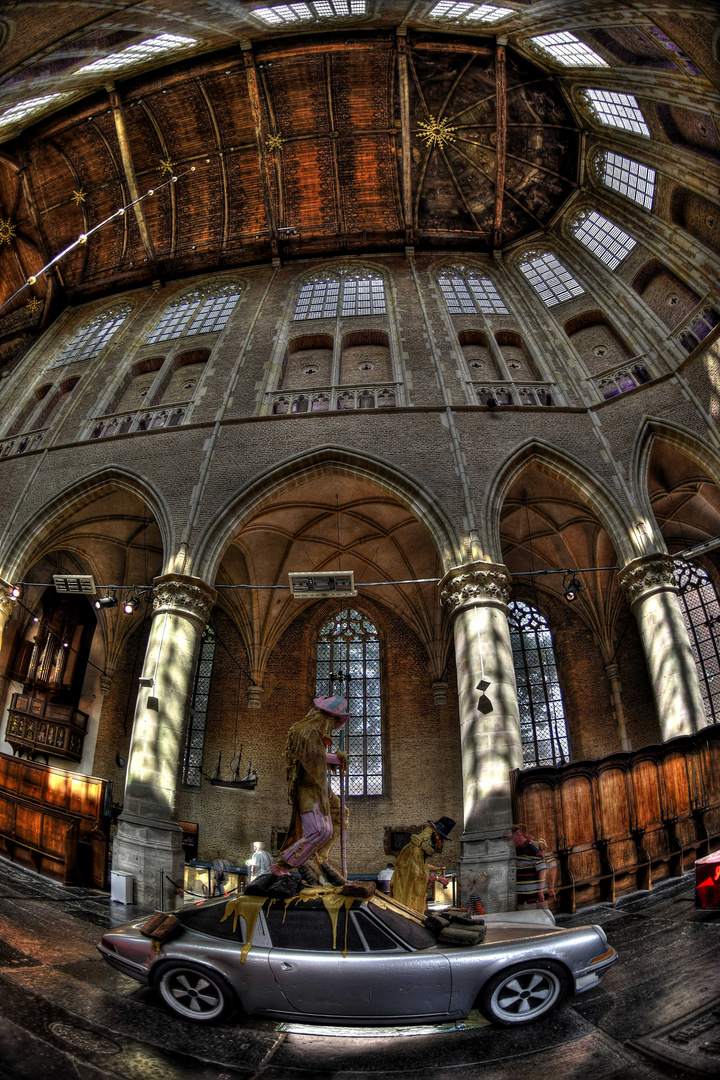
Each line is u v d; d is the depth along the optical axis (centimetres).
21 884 1065
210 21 1973
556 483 2027
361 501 2083
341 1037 481
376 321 2302
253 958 483
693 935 658
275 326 2306
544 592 2322
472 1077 413
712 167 1839
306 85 2492
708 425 1689
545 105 2436
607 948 520
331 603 2348
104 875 1232
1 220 2683
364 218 2730
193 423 1891
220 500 1698
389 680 2217
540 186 2617
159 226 2788
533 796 1118
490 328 2245
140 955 511
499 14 2078
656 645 1471
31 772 1390
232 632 2314
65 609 2209
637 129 2156
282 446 1797
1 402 2370
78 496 1822
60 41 1541
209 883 1797
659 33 1566
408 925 509
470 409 1845
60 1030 456
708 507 2095
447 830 699
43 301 2781
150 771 1316
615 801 1060
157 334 2480
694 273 1992
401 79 2405
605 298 2244
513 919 671
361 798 2038
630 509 1647
